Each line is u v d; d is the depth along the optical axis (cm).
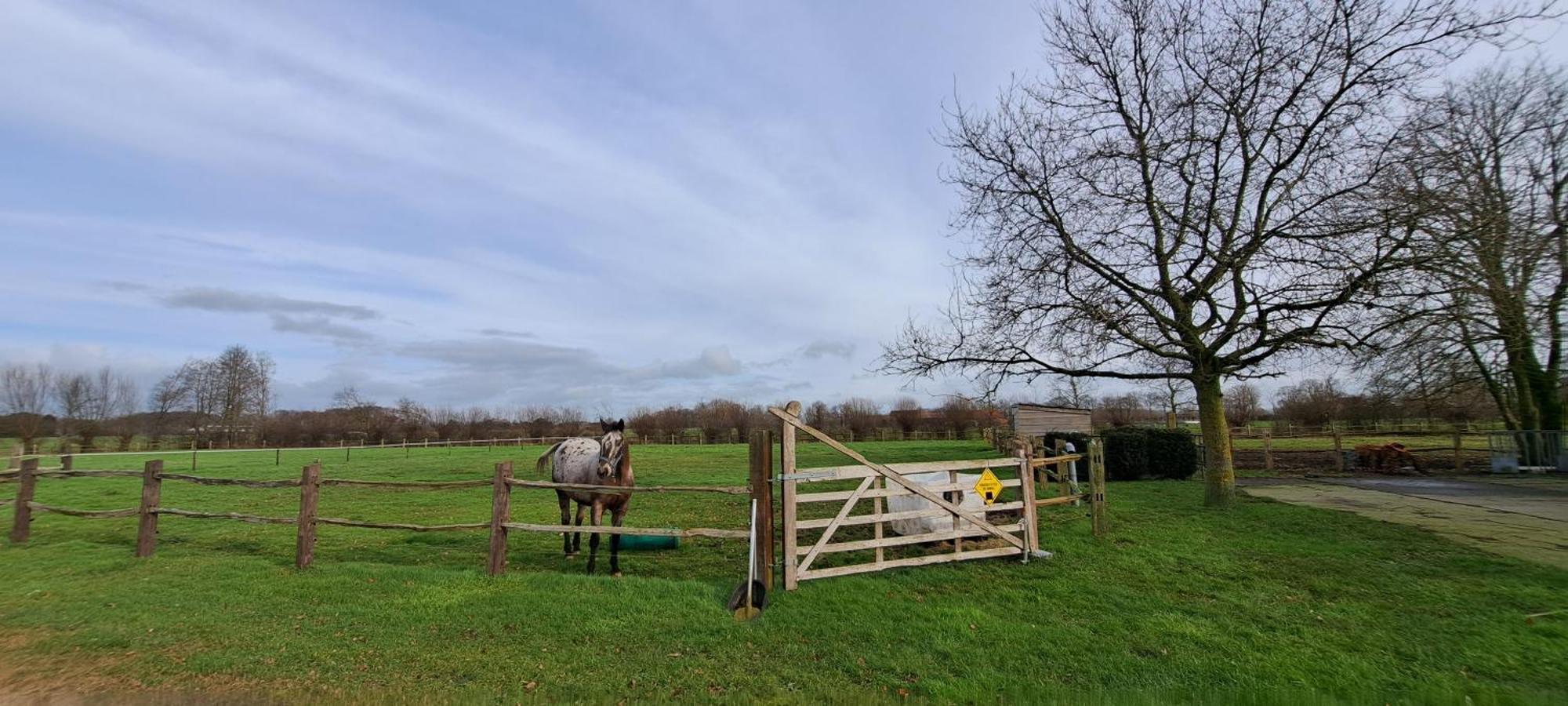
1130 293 1210
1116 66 1234
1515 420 2294
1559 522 1074
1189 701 439
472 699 437
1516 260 1048
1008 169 1261
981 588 704
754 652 526
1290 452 2741
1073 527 1033
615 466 827
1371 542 916
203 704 433
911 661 504
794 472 710
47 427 5109
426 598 660
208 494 1772
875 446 3944
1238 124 1128
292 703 434
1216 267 1150
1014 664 498
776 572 750
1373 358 1348
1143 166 1189
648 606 631
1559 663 493
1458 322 1067
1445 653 515
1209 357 1203
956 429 4950
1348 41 1071
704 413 6244
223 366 6481
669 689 457
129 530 1146
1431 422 3741
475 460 3525
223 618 602
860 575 755
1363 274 1016
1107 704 431
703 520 1215
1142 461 1736
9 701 438
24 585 731
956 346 1338
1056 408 2823
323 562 857
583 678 474
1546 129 1711
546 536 1075
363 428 5950
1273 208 1135
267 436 5709
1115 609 631
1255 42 1139
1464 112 1492
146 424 5775
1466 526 1038
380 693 447
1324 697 437
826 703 437
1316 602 645
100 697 444
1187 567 784
